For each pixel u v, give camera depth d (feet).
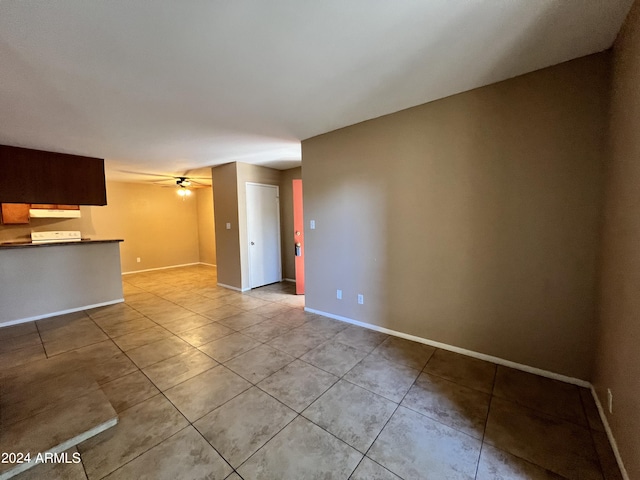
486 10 4.64
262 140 11.63
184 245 26.17
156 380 7.21
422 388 6.71
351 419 5.73
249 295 15.52
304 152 11.67
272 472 4.56
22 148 11.92
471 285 8.00
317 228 11.58
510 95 7.04
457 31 5.17
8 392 6.57
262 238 17.58
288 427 5.54
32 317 11.99
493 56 6.03
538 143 6.77
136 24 4.72
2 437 5.10
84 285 13.42
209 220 25.73
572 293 6.59
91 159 13.89
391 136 9.16
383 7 4.50
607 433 5.17
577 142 6.31
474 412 5.86
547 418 5.64
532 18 4.85
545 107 6.62
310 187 11.60
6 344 9.50
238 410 6.05
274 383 7.02
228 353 8.65
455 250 8.20
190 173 18.71
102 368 7.82
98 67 6.03
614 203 5.28
